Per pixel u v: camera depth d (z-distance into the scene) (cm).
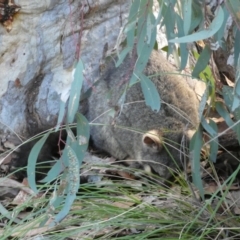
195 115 711
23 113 735
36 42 716
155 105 416
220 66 668
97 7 736
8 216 494
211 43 431
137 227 471
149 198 536
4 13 687
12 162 683
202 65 444
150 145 665
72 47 733
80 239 473
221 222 465
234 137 662
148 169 684
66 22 723
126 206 527
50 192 579
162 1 417
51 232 465
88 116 760
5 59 713
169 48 470
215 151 496
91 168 582
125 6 755
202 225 474
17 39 707
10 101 726
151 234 457
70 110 396
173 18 438
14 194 611
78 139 425
